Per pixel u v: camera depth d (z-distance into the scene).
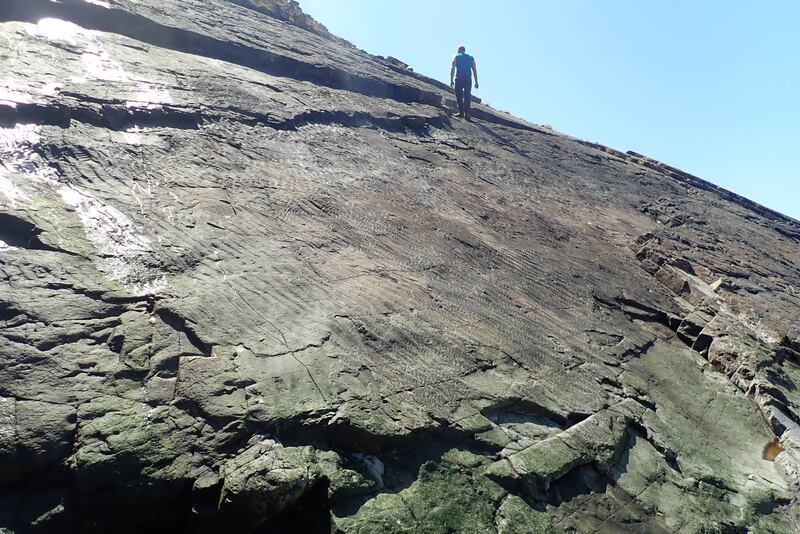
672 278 9.90
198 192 6.94
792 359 8.12
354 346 5.32
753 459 6.00
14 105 6.53
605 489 4.98
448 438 4.77
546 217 11.16
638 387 6.51
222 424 4.10
